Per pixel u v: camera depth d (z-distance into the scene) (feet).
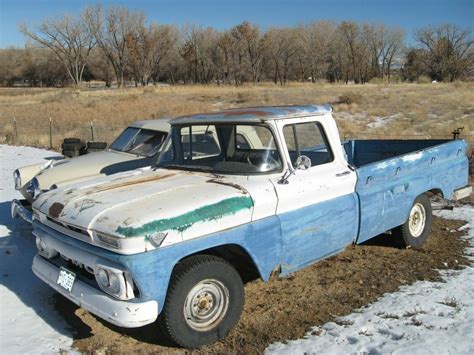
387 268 17.97
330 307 15.08
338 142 16.60
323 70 295.28
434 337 12.89
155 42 302.66
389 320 14.01
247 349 12.83
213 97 125.90
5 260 19.98
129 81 339.77
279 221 14.12
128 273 11.64
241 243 13.26
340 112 81.15
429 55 273.54
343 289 16.35
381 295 15.78
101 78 332.39
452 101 90.12
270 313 14.84
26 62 336.49
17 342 13.56
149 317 11.66
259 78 298.97
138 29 299.99
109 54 305.53
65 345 13.41
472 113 75.00
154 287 11.75
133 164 25.67
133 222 11.72
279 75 296.30
